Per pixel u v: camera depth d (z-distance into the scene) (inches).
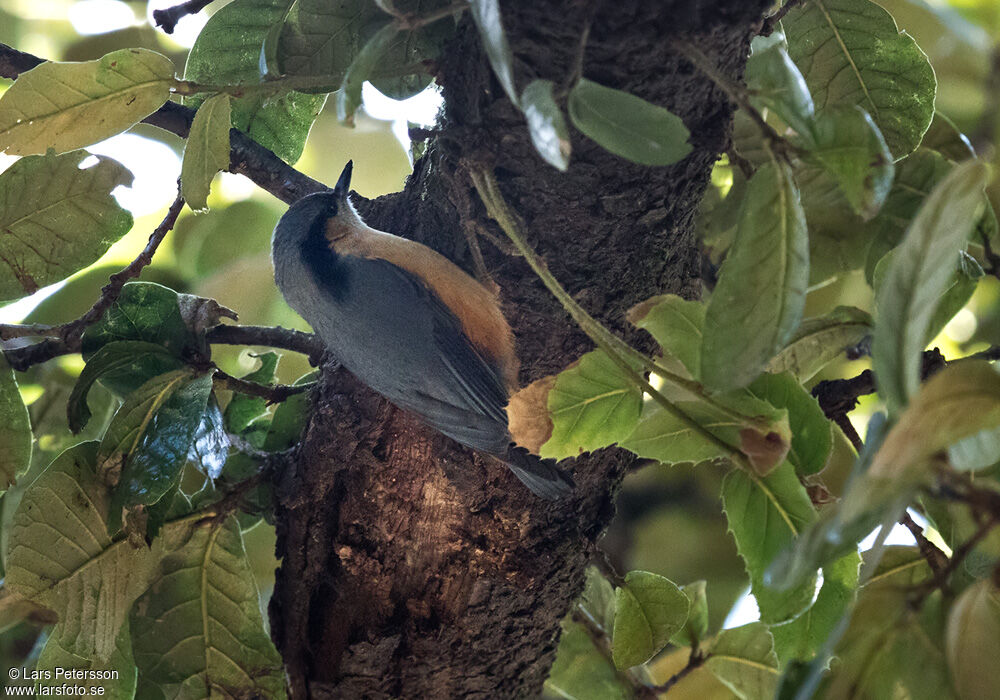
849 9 134.0
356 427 133.6
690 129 113.3
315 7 131.5
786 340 95.3
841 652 90.2
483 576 133.7
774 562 85.0
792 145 94.0
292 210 157.0
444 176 126.4
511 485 133.0
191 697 137.3
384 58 126.0
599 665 159.2
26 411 133.0
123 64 122.0
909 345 80.4
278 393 148.7
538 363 135.5
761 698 149.6
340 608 135.3
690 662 152.6
